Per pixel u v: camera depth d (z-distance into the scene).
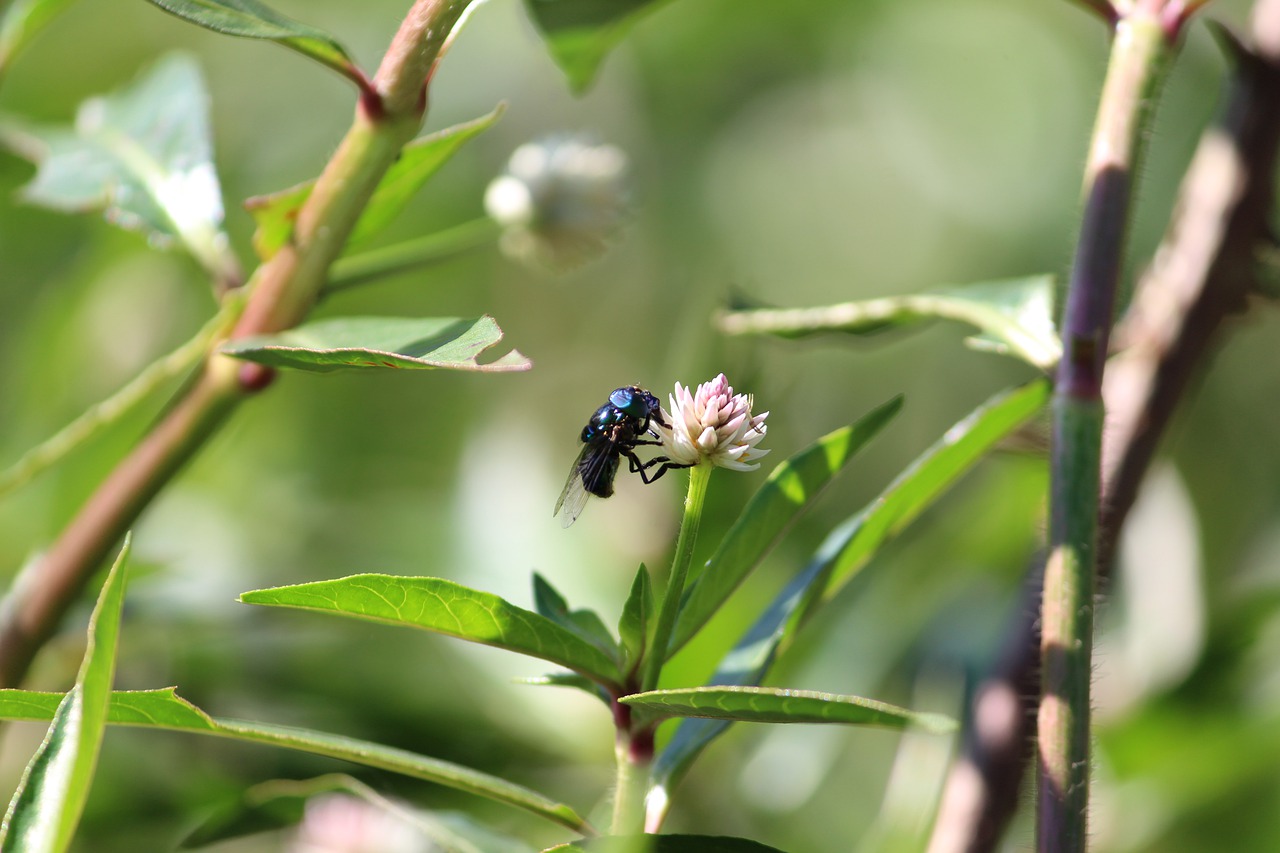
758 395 0.68
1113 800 0.70
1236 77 0.65
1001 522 0.76
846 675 0.72
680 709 0.53
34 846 0.52
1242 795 0.72
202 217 0.63
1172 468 0.77
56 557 0.62
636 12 0.65
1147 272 0.67
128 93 0.66
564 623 0.56
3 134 0.66
